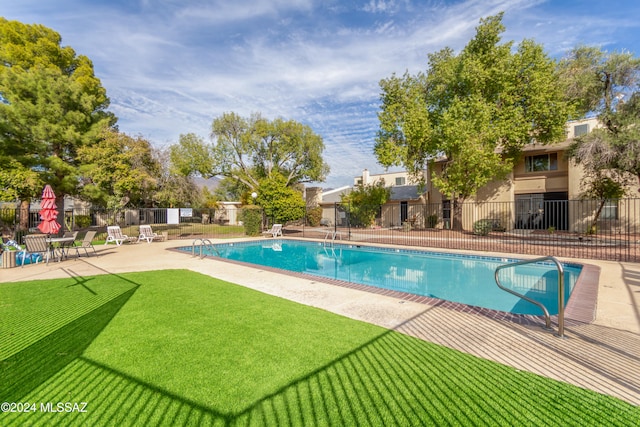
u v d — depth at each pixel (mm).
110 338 3592
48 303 5020
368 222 25500
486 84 16125
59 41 19062
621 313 4477
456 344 3443
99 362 3014
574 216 17656
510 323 4113
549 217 19094
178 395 2469
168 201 23500
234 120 27328
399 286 8039
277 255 13148
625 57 14109
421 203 25375
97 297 5391
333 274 9578
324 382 2654
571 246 12227
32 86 14133
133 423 2145
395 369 2873
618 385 2611
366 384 2623
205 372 2822
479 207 21156
